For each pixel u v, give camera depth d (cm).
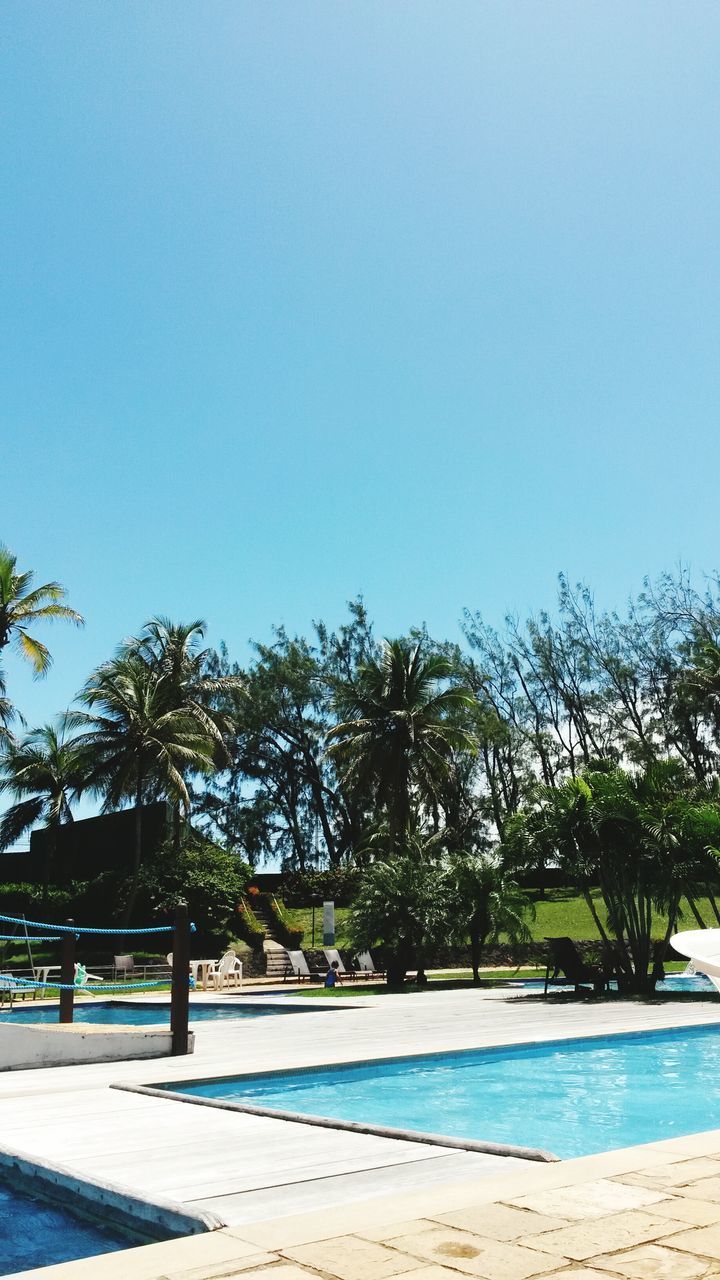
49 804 4103
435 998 1959
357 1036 1223
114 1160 530
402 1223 365
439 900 2567
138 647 4334
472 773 5156
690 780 2202
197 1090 838
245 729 5438
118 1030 1039
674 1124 799
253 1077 881
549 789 2141
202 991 2608
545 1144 720
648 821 1984
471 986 2492
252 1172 493
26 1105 726
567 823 2059
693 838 1994
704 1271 299
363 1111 843
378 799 3425
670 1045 1223
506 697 5441
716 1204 376
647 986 2072
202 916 3509
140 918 3575
